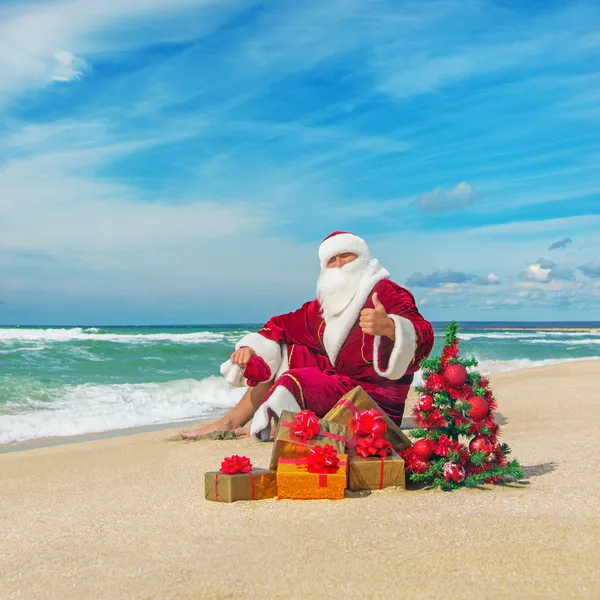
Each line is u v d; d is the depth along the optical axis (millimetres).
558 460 4574
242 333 32656
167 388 11750
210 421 8938
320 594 2225
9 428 8133
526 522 2971
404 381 5070
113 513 3721
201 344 24375
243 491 3799
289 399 4949
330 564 2523
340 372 5293
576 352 25719
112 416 9055
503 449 4039
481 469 3912
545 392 9766
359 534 2934
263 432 5117
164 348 19672
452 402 4035
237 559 2684
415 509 3379
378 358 4801
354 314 5195
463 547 2627
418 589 2215
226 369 6215
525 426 6480
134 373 14969
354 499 3715
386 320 4566
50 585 2541
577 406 7973
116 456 5785
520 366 19016
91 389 11508
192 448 5973
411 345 4613
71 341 22312
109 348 19297
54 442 7434
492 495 3635
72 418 8836
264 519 3377
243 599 2229
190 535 3160
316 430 3955
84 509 3861
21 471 5242
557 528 2852
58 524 3539
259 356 5848
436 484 3869
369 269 5359
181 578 2496
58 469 5289
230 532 3166
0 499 4227
